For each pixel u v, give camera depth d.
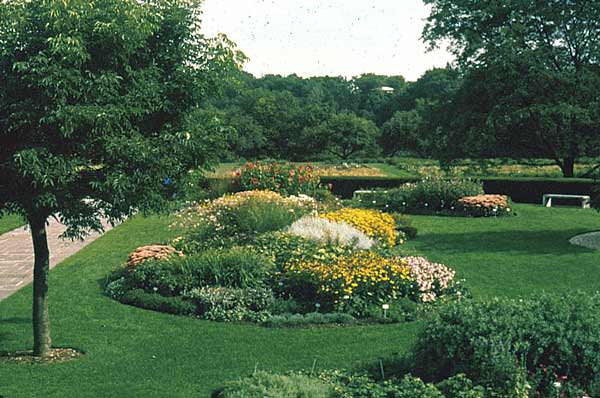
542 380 5.65
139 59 6.66
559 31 22.14
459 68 24.11
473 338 5.61
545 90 21.23
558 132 26.05
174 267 10.05
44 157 5.99
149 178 6.36
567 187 25.14
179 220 17.47
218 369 6.68
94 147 6.25
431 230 17.34
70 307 9.42
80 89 6.03
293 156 60.12
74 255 13.88
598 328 5.79
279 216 12.50
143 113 6.57
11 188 6.27
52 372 6.60
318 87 75.75
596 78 19.73
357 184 27.48
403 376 6.13
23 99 6.11
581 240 15.45
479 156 27.59
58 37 5.86
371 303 9.02
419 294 9.41
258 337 7.86
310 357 7.03
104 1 6.32
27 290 10.66
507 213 20.25
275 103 62.97
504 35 20.84
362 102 77.62
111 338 7.86
